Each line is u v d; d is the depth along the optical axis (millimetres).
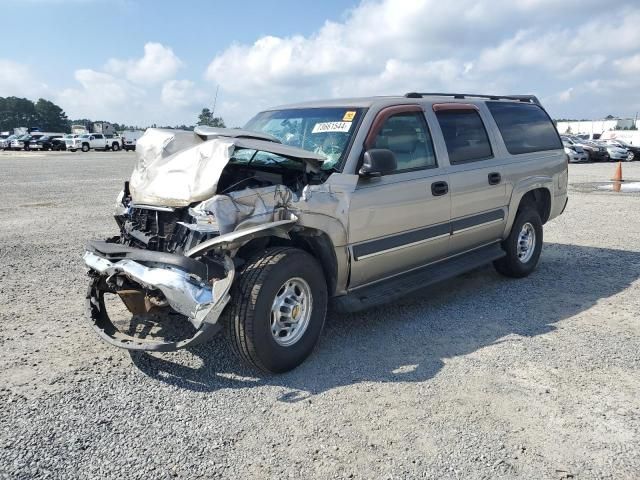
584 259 7270
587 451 2926
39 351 4230
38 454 2885
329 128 4645
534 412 3322
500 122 6016
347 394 3559
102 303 4203
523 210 6223
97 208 12258
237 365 4008
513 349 4277
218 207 3514
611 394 3549
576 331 4660
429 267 5164
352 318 4992
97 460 2842
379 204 4387
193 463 2826
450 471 2758
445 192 4996
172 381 3750
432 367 3961
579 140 34188
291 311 3838
